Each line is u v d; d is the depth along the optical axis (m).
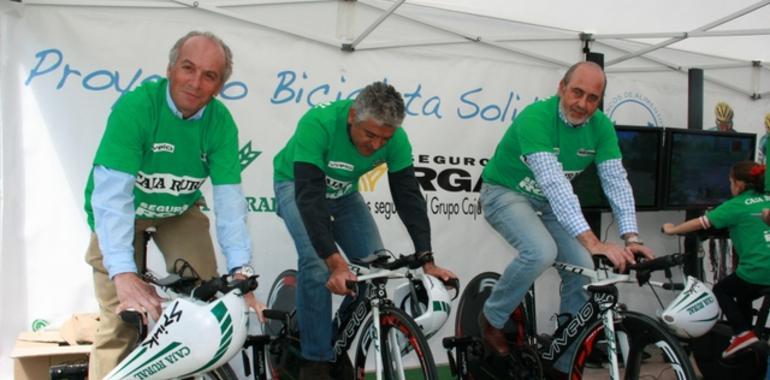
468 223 3.97
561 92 2.87
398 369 2.33
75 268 3.18
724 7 4.46
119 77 3.22
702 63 4.60
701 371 3.80
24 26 3.07
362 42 3.63
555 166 2.75
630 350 2.53
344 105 2.61
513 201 3.06
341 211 2.96
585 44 4.15
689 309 2.44
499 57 4.00
